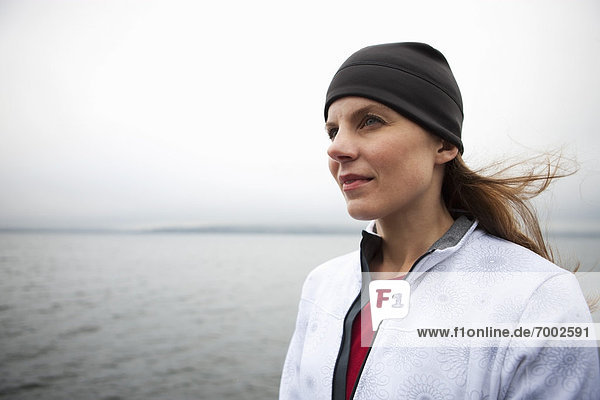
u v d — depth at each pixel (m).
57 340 24.48
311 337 1.18
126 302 36.38
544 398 0.82
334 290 1.23
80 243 105.94
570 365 0.82
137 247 95.00
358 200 0.99
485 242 1.06
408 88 0.98
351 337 1.08
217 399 16.17
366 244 1.17
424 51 1.06
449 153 1.05
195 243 110.94
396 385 0.92
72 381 17.89
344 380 1.03
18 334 25.61
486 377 0.87
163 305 35.53
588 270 1.20
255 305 35.84
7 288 41.91
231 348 23.69
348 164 0.99
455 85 1.09
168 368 19.98
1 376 18.28
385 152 0.96
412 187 0.98
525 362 0.84
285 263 65.06
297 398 1.22
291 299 38.53
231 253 81.19
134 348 23.28
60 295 38.91
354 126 1.01
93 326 28.16
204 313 32.72
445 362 0.91
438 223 1.10
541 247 1.19
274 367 20.42
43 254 74.00
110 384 17.61
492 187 1.15
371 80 0.99
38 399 15.98
